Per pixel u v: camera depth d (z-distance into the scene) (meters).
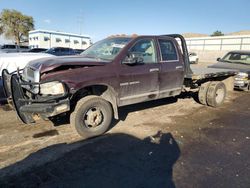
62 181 3.23
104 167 3.61
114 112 5.00
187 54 6.69
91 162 3.74
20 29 60.53
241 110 7.11
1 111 6.27
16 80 4.16
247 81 9.66
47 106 4.00
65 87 4.11
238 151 4.27
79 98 4.71
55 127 5.17
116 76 4.79
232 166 3.74
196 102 7.86
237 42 41.03
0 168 3.51
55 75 4.17
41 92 4.17
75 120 4.42
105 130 4.81
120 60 4.93
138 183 3.23
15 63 7.38
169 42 6.03
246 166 3.76
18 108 4.27
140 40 5.34
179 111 6.73
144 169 3.58
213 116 6.37
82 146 4.29
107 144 4.39
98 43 5.91
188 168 3.64
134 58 4.91
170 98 8.27
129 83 5.05
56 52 23.48
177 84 6.25
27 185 3.13
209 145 4.49
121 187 3.14
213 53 41.66
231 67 10.08
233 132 5.22
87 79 4.38
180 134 4.99
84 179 3.29
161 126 5.43
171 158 3.93
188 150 4.25
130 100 5.21
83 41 53.19
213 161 3.88
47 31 47.69
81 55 5.54
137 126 5.38
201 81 7.37
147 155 4.01
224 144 4.56
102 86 4.84
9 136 4.68
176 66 6.07
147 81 5.39
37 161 3.73
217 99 7.22
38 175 3.36
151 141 4.58
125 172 3.49
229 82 8.04
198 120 5.97
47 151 4.07
